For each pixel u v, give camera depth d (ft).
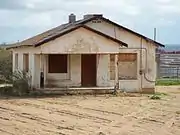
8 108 73.61
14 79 103.96
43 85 99.71
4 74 121.90
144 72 107.76
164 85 138.41
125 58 107.24
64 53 96.84
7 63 129.39
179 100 90.12
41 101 84.33
